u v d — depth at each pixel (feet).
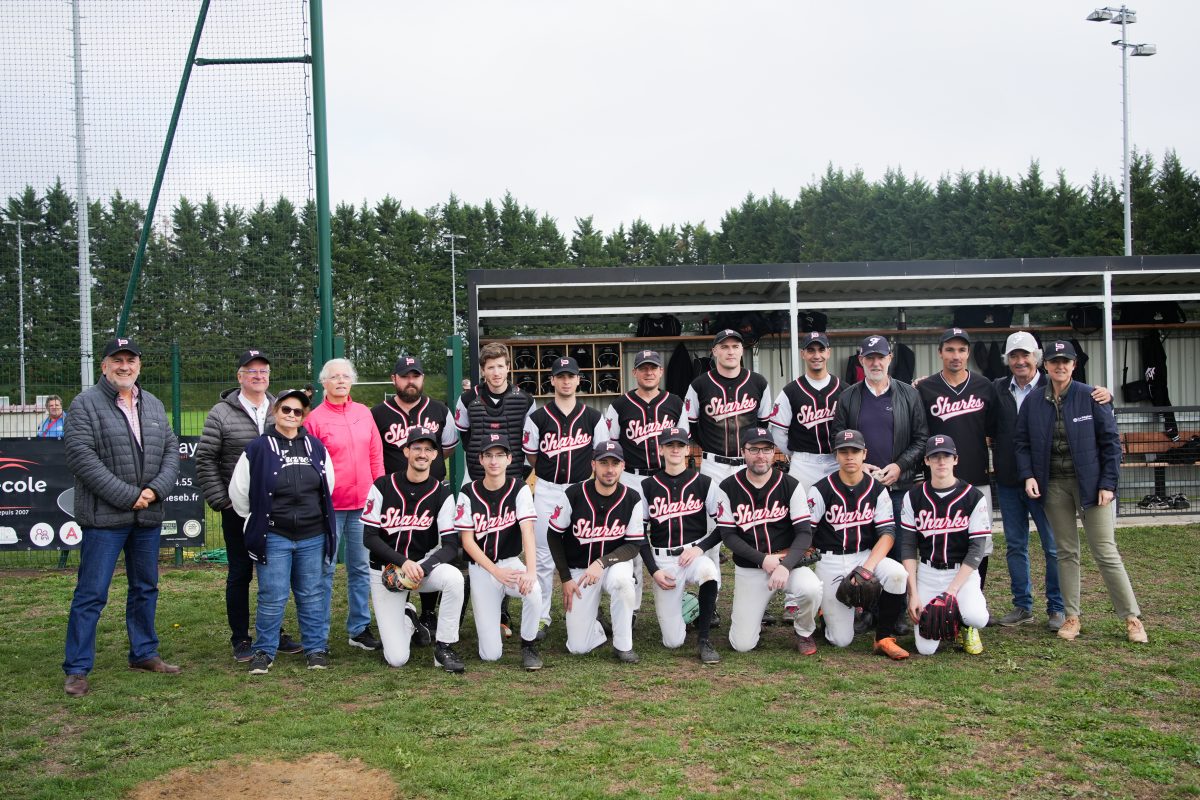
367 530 18.21
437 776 12.48
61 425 31.58
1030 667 17.24
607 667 17.97
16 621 21.91
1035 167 123.95
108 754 13.53
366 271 136.98
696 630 20.74
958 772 12.48
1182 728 14.05
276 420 17.94
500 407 21.63
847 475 19.04
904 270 34.78
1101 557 18.89
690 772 12.62
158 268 28.84
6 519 27.96
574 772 12.62
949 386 20.74
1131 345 41.55
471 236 150.41
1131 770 12.50
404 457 20.77
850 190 134.62
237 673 17.66
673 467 19.29
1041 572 26.08
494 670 17.87
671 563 19.17
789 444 22.57
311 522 18.04
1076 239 119.14
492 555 18.52
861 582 17.99
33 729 14.66
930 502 18.71
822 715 14.75
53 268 29.17
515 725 14.55
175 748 13.74
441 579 17.70
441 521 18.25
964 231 128.16
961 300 35.47
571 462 21.45
